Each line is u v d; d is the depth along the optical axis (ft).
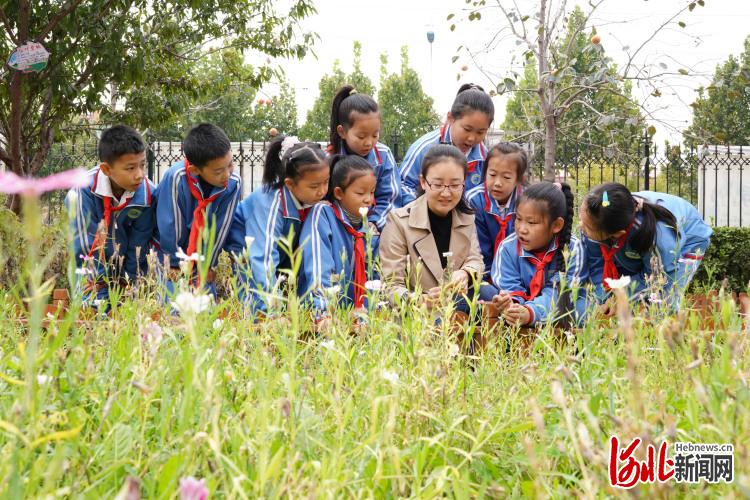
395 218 14.30
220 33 34.27
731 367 5.74
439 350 7.28
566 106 26.68
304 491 4.95
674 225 14.55
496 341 10.73
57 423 5.89
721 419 4.92
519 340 10.30
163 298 8.83
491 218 15.76
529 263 14.42
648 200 14.71
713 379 5.65
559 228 14.25
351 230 13.96
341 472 5.17
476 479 6.46
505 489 6.17
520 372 7.89
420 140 17.21
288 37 34.86
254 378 6.77
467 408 6.91
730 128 68.59
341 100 15.99
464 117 15.96
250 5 35.06
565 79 30.14
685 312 6.61
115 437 5.61
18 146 27.61
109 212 14.47
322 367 7.39
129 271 15.28
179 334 7.63
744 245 33.45
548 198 14.02
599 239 14.11
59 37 27.27
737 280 33.50
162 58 33.55
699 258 14.44
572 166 45.68
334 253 13.96
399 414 6.50
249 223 14.12
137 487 3.35
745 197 49.96
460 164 13.94
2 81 28.12
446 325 7.43
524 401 7.16
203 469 5.38
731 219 50.14
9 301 9.68
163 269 9.64
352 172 13.94
